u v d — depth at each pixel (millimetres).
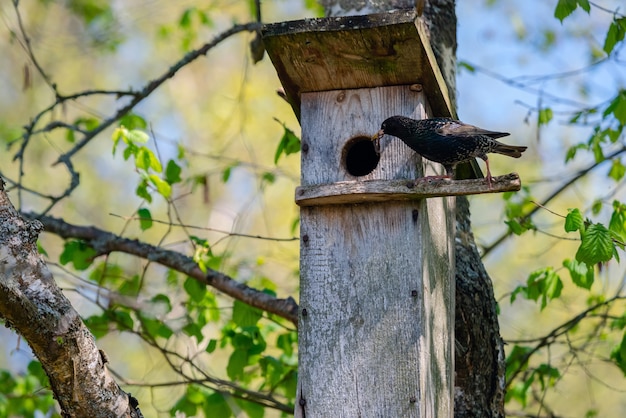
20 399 12781
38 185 23422
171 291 12594
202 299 11359
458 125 8734
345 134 8945
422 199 8672
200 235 21391
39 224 7652
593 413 14516
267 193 22453
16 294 7074
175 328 11625
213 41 12141
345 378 8469
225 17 23266
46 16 24266
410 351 8398
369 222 8695
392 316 8484
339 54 8719
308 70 8914
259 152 22906
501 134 8680
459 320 9930
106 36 22250
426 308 8609
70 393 7500
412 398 8320
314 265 8734
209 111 24062
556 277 11102
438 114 9398
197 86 24844
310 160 8945
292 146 11609
